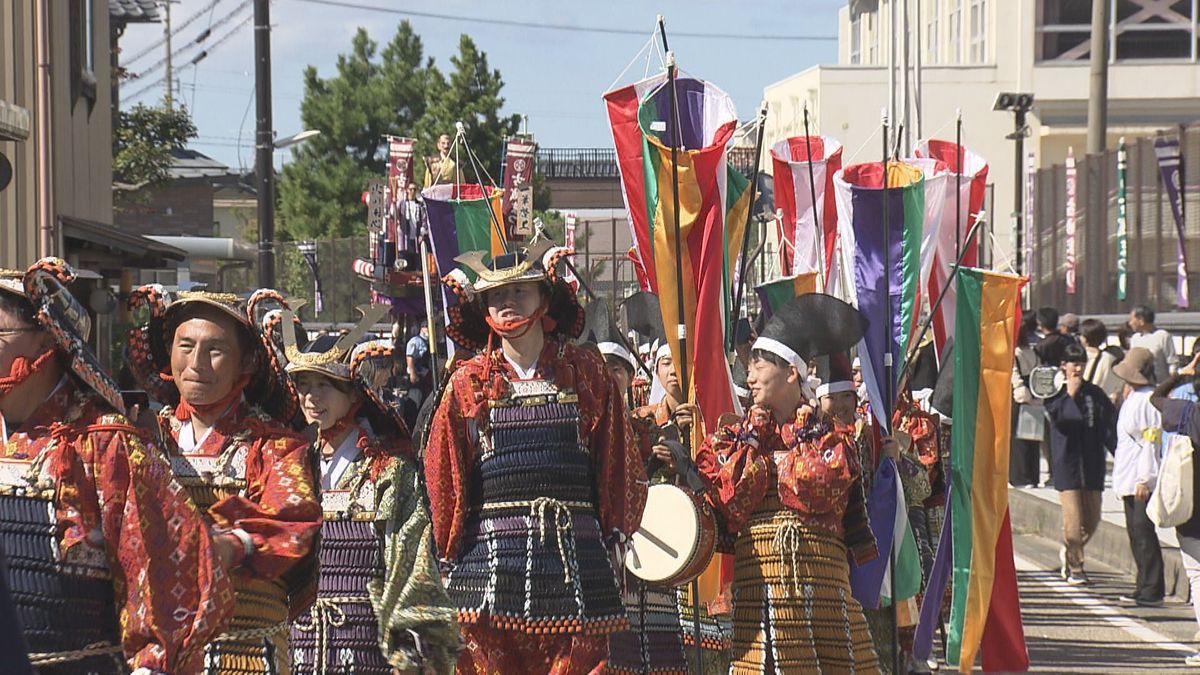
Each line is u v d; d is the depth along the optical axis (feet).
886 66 304.71
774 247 123.54
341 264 240.94
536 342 47.55
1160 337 147.95
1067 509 105.70
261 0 154.81
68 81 144.46
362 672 44.09
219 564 29.35
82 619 28.66
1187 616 92.48
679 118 59.31
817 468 51.24
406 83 311.27
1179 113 312.91
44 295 28.37
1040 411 147.95
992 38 312.29
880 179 72.74
